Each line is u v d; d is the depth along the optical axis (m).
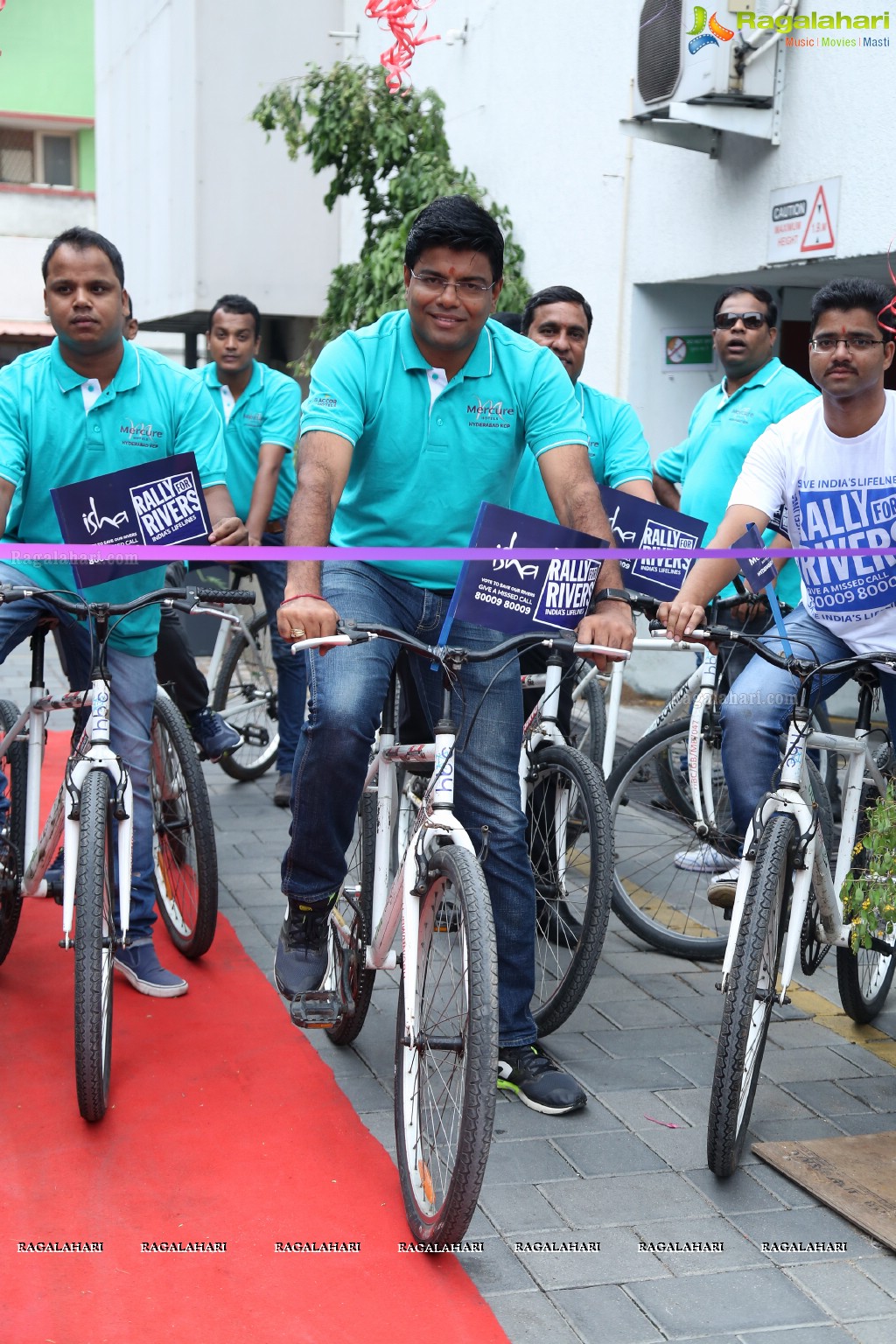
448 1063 3.01
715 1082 2.93
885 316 3.43
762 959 2.97
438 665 2.77
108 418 3.61
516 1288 2.59
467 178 8.86
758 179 6.05
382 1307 2.51
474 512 3.19
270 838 5.57
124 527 3.30
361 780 3.08
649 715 7.25
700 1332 2.46
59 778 6.30
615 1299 2.56
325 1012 3.24
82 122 20.75
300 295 11.82
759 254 6.07
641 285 7.11
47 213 20.72
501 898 3.28
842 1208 2.84
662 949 4.45
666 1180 2.99
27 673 9.07
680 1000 4.05
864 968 3.85
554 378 3.13
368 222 9.10
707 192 6.44
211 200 11.41
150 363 3.71
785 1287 2.60
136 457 3.67
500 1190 2.93
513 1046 3.38
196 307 11.56
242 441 5.85
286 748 6.00
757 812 3.17
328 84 8.86
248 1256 2.67
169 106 12.02
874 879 3.17
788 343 6.85
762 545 3.48
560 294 4.49
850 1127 3.25
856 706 7.01
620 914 4.49
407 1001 2.81
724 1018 2.93
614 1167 3.04
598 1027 3.84
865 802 3.56
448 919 2.85
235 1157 3.04
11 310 20.77
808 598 3.69
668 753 4.64
